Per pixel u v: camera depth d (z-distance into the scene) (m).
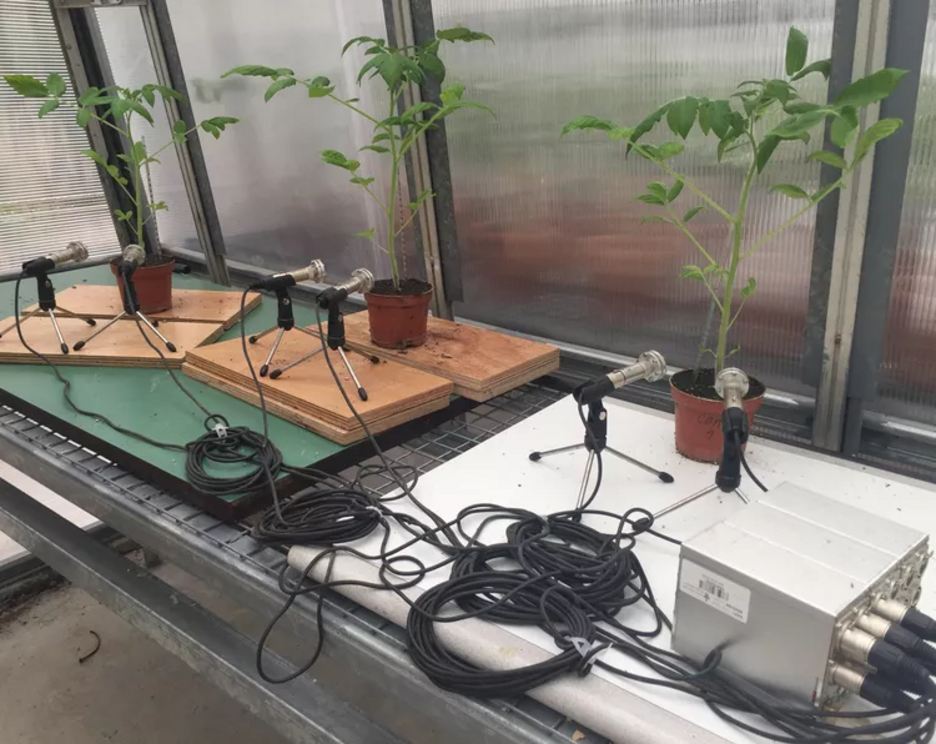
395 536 1.01
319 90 1.40
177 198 2.60
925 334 1.20
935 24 1.04
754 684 0.71
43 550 1.48
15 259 2.54
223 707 1.89
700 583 0.73
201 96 2.25
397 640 0.86
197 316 1.88
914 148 1.11
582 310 1.64
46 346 1.71
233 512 1.10
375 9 1.74
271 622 0.96
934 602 0.83
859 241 1.16
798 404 1.37
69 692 1.95
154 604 1.25
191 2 2.12
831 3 1.12
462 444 1.36
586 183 1.52
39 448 1.37
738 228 1.12
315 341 1.63
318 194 2.09
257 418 1.37
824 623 0.64
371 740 0.97
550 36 1.47
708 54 1.28
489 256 1.75
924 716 0.63
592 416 1.08
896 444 1.30
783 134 0.92
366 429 1.25
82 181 2.62
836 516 0.79
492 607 0.83
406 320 1.54
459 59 1.62
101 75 2.56
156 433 1.32
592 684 0.74
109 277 2.41
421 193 1.73
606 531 1.00
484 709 0.76
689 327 1.48
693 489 1.10
